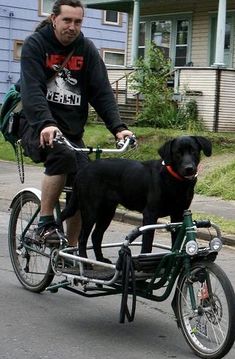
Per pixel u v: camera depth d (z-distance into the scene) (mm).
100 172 4965
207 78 17500
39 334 4816
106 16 27203
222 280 4262
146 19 22000
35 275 5910
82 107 5562
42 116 5047
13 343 4609
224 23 17328
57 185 5285
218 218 9633
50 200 5352
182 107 17656
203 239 8727
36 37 5270
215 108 17344
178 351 4543
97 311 5445
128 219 9977
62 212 5359
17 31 25453
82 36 5414
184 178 4457
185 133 15594
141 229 4473
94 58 5480
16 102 5586
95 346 4594
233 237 8547
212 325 4387
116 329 4992
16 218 6129
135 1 19969
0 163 16078
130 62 22109
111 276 4648
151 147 14766
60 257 5219
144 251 4605
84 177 5043
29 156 5387
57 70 5352
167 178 4504
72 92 5457
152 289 4660
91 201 5020
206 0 19812
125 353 4469
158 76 17656
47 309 5445
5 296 5785
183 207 4641
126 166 4828
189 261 4469
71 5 5184
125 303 4484
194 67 17797
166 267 4539
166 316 5383
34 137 5238
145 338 4801
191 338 4508
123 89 20031
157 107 17328
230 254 8031
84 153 5340
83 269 4867
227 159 13688
